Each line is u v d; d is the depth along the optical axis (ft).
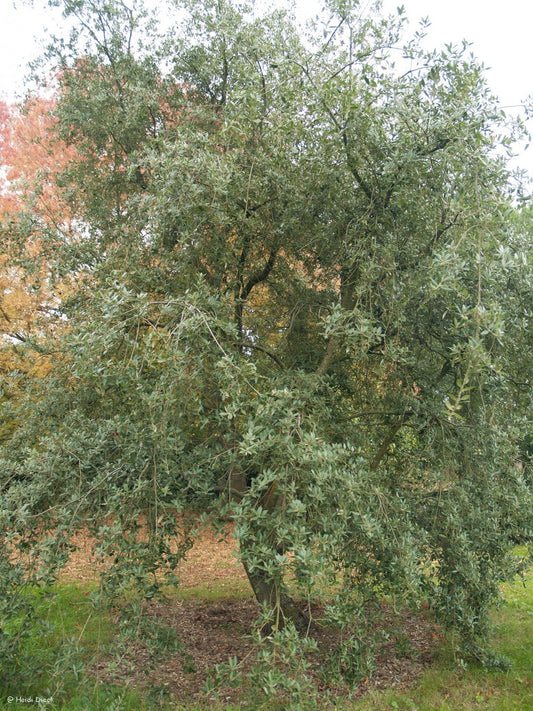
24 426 13.64
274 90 14.19
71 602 18.65
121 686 12.88
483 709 12.64
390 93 12.71
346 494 9.80
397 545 10.58
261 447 9.23
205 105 18.30
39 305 27.07
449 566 12.89
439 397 13.32
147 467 10.19
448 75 11.98
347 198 13.82
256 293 17.46
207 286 11.68
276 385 12.33
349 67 13.39
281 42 15.34
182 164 12.00
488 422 12.85
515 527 12.97
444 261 9.30
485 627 13.85
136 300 10.59
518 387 13.62
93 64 19.35
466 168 11.39
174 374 9.68
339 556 11.13
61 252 15.85
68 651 10.69
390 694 13.25
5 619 10.82
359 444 14.21
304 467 9.61
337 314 11.21
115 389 11.03
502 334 8.64
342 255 13.99
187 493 11.43
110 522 10.96
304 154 13.39
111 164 19.13
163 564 11.19
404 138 11.97
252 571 8.83
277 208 14.30
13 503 10.98
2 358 25.04
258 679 9.10
